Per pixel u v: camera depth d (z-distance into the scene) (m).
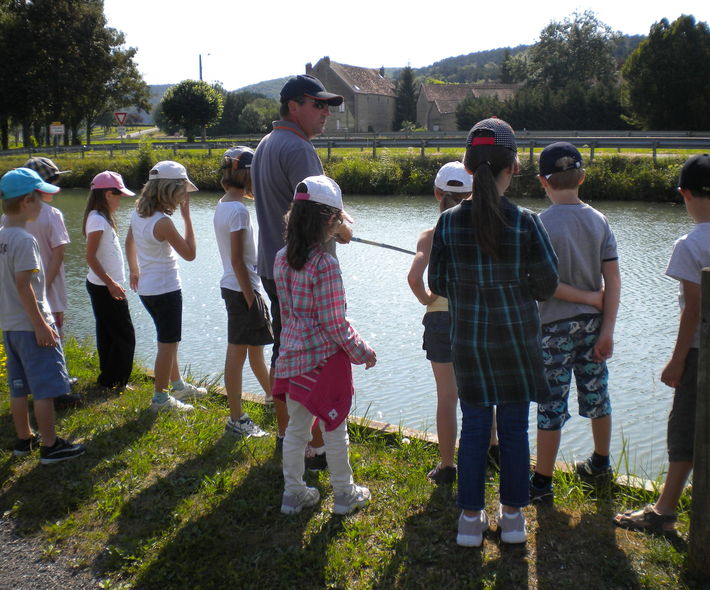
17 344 3.79
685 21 40.50
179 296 4.61
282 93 3.63
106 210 4.90
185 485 3.56
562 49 76.25
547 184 3.27
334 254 3.35
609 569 2.76
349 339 2.99
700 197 2.77
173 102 52.03
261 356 4.53
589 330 3.25
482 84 82.88
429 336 3.53
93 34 52.44
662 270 10.16
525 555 2.88
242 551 2.99
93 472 3.75
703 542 2.61
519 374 2.74
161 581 2.83
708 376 2.50
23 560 3.02
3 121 51.34
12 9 50.72
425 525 3.13
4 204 3.72
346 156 26.05
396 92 88.50
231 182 4.13
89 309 9.20
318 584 2.77
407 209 18.36
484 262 2.71
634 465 4.85
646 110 41.81
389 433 4.23
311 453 3.78
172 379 5.13
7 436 4.27
